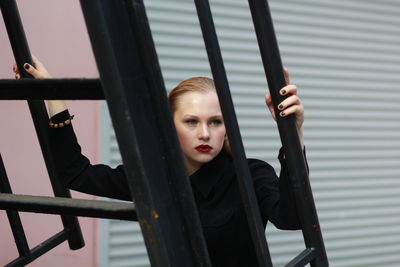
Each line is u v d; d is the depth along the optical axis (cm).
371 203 823
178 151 173
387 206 837
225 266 297
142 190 162
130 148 162
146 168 169
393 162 842
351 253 806
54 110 282
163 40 673
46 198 194
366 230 819
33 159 547
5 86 182
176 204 176
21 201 193
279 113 220
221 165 294
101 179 300
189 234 175
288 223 247
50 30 557
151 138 172
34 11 550
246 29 727
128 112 161
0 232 527
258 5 216
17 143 540
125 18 170
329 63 790
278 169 752
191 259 176
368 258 821
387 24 839
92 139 586
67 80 173
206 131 275
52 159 288
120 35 168
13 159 538
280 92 219
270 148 748
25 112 545
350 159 808
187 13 687
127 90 167
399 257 842
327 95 789
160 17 670
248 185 198
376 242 828
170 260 170
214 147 278
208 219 287
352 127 809
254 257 296
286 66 757
